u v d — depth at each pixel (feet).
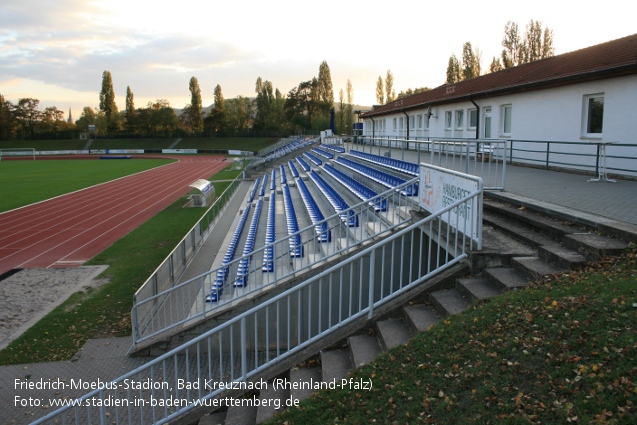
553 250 21.16
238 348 31.14
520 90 56.75
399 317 21.38
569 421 11.65
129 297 41.01
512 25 155.43
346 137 109.09
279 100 332.19
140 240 64.54
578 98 47.91
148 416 22.82
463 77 185.16
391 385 15.79
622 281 16.83
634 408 11.28
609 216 24.06
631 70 40.27
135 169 193.36
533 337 15.06
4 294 42.86
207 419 19.08
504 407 12.87
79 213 88.69
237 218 71.05
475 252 21.98
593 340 13.93
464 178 23.66
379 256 31.04
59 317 36.65
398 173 50.29
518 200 29.58
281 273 36.47
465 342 16.43
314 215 51.72
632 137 41.14
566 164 45.65
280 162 153.17
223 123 347.36
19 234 71.00
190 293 38.40
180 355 30.27
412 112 107.24
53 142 346.95
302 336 31.48
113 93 382.42
